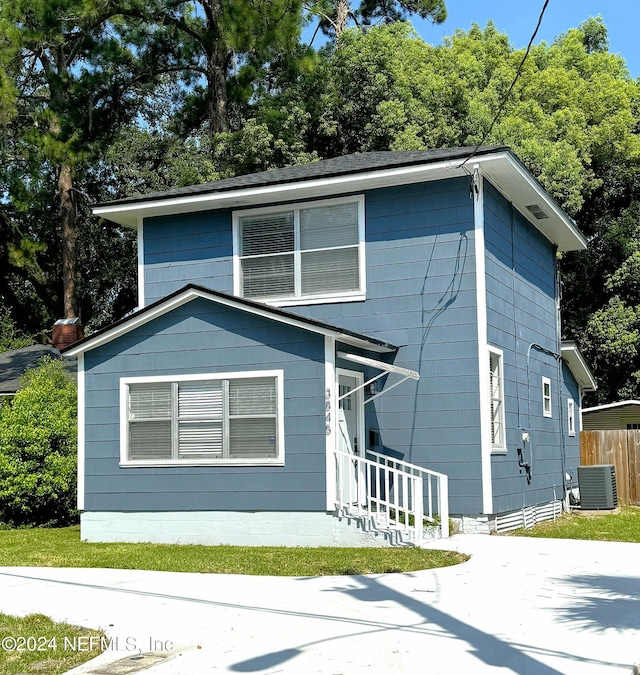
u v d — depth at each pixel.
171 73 36.91
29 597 9.45
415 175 14.80
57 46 32.09
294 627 7.77
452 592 9.34
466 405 14.44
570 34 38.09
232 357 13.91
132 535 14.34
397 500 13.09
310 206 15.95
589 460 21.59
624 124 33.56
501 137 30.33
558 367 20.17
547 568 10.80
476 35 38.28
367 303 15.32
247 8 27.75
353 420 14.67
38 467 17.39
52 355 25.98
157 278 17.06
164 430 14.30
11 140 34.28
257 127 29.17
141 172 32.75
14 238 34.81
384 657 6.66
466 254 14.70
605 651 6.82
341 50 30.84
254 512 13.62
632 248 32.53
